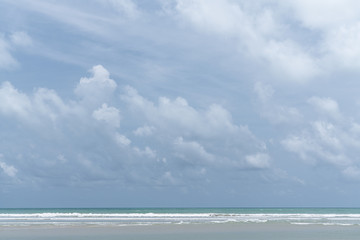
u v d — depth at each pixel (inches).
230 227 1456.7
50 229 1355.8
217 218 2319.1
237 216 2709.2
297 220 2054.6
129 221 1923.0
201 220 2042.3
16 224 1633.9
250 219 2188.7
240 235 1154.7
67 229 1358.3
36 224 1630.2
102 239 1053.8
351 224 1652.3
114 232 1247.5
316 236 1118.4
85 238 1077.8
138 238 1077.1
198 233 1215.6
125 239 1054.4
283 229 1363.2
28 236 1127.0
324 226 1512.1
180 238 1076.5
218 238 1073.5
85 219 2150.6
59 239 1056.2
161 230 1321.4
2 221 1930.4
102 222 1819.6
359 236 1117.1
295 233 1211.9
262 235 1150.3
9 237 1104.2
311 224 1641.2
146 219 2155.5
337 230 1320.1
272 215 2935.5
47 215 2733.8
